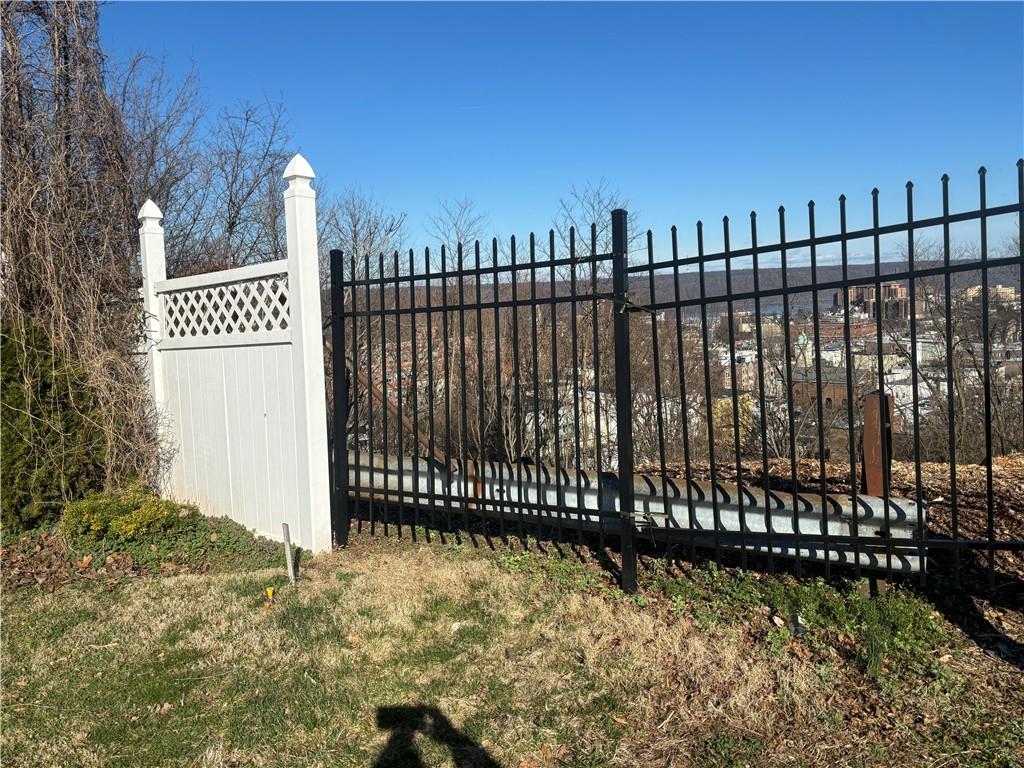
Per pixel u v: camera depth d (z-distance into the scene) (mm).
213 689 3471
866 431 4273
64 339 6152
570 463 9422
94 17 7500
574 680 3404
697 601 4098
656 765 2791
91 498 5914
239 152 12234
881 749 2787
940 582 4062
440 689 3406
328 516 5406
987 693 3082
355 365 5461
